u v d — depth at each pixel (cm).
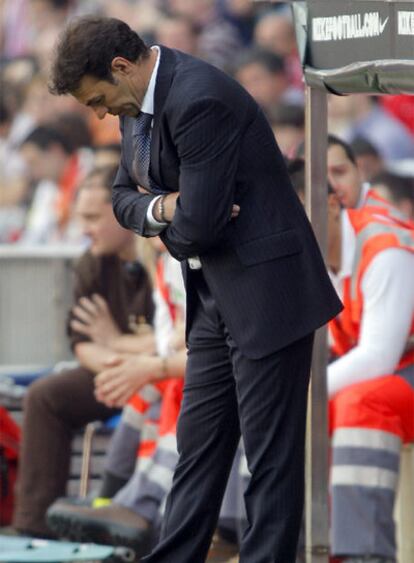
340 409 1803
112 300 2200
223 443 1484
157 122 1371
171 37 4103
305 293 1403
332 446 1812
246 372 1414
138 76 1370
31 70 4156
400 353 1838
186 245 1362
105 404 2150
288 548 1430
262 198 1393
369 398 1797
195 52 4109
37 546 1791
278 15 3931
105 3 4431
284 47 3850
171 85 1361
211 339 1468
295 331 1395
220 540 2009
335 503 1788
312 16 1616
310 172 1667
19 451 2275
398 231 1862
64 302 2670
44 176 3703
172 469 1939
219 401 1475
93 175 2219
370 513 1777
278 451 1423
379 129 3594
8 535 2178
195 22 4162
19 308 2673
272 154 1399
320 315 1406
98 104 1384
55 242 3591
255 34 4134
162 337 2025
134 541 1925
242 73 3591
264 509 1427
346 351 1925
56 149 3712
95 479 2303
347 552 1772
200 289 1462
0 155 3912
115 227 2188
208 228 1341
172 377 1964
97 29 1359
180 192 1351
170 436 1948
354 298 1862
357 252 1859
